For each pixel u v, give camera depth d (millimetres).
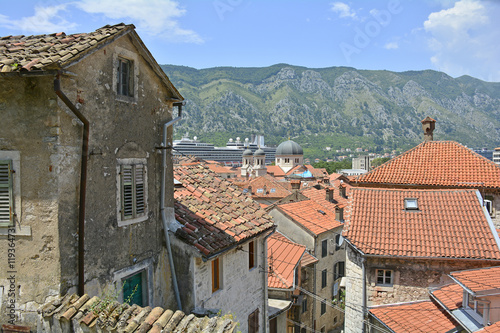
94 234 9250
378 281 19750
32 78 8359
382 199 22531
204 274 12328
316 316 28062
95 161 9234
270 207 30609
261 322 16328
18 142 8516
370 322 19531
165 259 11898
